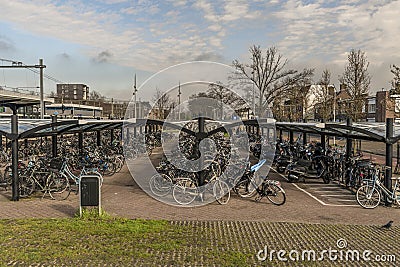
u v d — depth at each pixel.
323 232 6.72
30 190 9.52
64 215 7.78
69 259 5.35
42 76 20.91
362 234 6.61
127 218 7.58
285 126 14.41
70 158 12.51
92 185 7.54
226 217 7.75
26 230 6.66
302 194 10.05
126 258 5.39
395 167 14.06
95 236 6.34
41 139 20.41
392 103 21.11
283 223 7.30
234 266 5.13
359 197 8.83
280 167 13.80
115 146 17.69
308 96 31.95
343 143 27.36
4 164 14.91
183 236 6.40
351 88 22.78
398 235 6.57
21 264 5.17
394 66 18.17
